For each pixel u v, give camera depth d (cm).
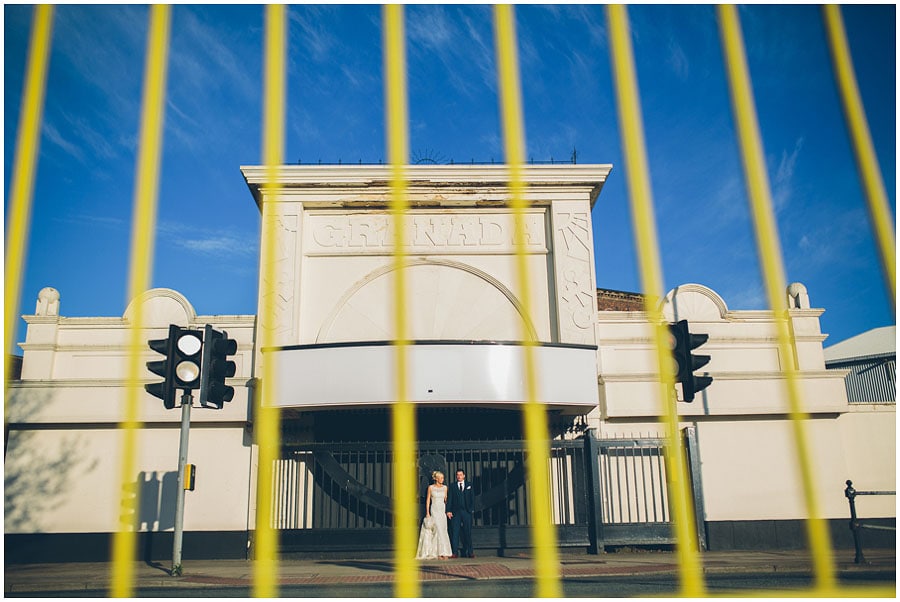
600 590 855
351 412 1486
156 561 1379
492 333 1553
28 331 1512
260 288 1534
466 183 1598
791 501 1442
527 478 1378
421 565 1175
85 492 1417
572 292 1546
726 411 1470
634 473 1383
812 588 836
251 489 1416
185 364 1044
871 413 1502
